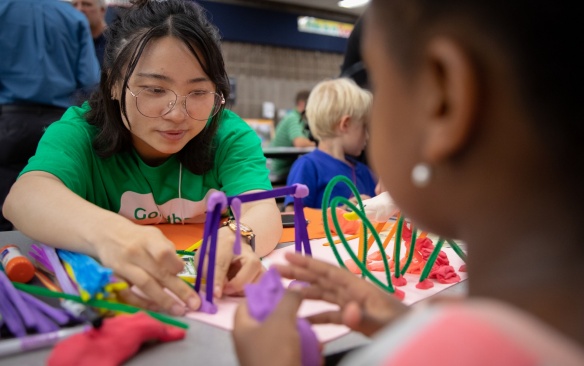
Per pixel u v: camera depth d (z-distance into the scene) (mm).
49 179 783
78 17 1887
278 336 333
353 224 900
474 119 244
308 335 358
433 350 191
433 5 259
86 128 953
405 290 622
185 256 711
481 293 260
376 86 296
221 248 631
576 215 236
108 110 903
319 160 1581
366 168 1651
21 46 1741
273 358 324
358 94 1596
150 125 812
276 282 387
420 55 262
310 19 6078
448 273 665
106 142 930
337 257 605
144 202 989
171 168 1021
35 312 485
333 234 903
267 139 4797
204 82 812
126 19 871
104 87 889
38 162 822
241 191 920
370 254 748
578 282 223
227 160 1019
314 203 1524
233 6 5574
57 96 1819
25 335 452
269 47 5918
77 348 398
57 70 1813
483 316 199
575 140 238
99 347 404
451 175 263
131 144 976
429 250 699
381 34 286
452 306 215
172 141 831
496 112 243
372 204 704
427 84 259
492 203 255
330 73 6363
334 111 1583
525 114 240
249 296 371
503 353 182
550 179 242
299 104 3838
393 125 281
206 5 5402
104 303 498
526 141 241
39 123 1783
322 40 6215
